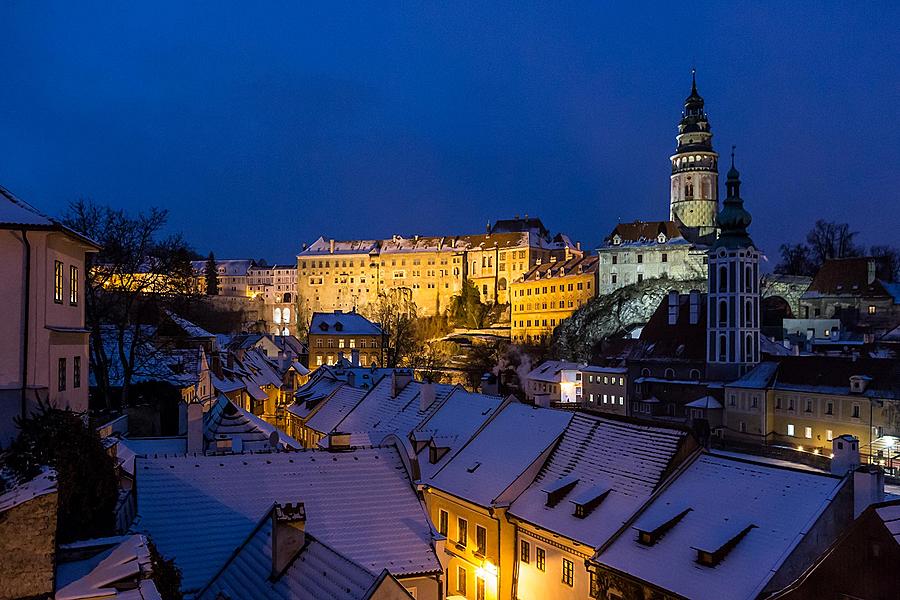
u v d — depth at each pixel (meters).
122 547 18.81
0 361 25.08
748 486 30.31
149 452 39.22
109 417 42.47
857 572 23.56
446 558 27.27
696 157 174.88
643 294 155.88
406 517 28.59
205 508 27.59
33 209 26.52
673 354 108.19
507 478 38.78
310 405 68.56
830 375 84.31
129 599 16.25
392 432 51.53
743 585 25.94
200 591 24.11
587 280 175.75
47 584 15.78
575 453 38.41
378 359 145.38
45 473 16.92
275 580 21.69
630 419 37.84
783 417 87.62
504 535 37.34
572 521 34.00
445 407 50.41
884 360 81.62
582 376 118.19
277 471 29.83
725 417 94.00
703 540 28.67
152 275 54.66
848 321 122.44
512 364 170.25
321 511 28.14
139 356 54.88
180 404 45.03
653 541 30.14
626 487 34.06
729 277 101.00
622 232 169.50
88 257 49.72
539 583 35.53
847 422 80.50
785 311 147.38
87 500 20.91
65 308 28.27
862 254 165.88
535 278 193.00
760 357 102.31
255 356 102.56
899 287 124.56
